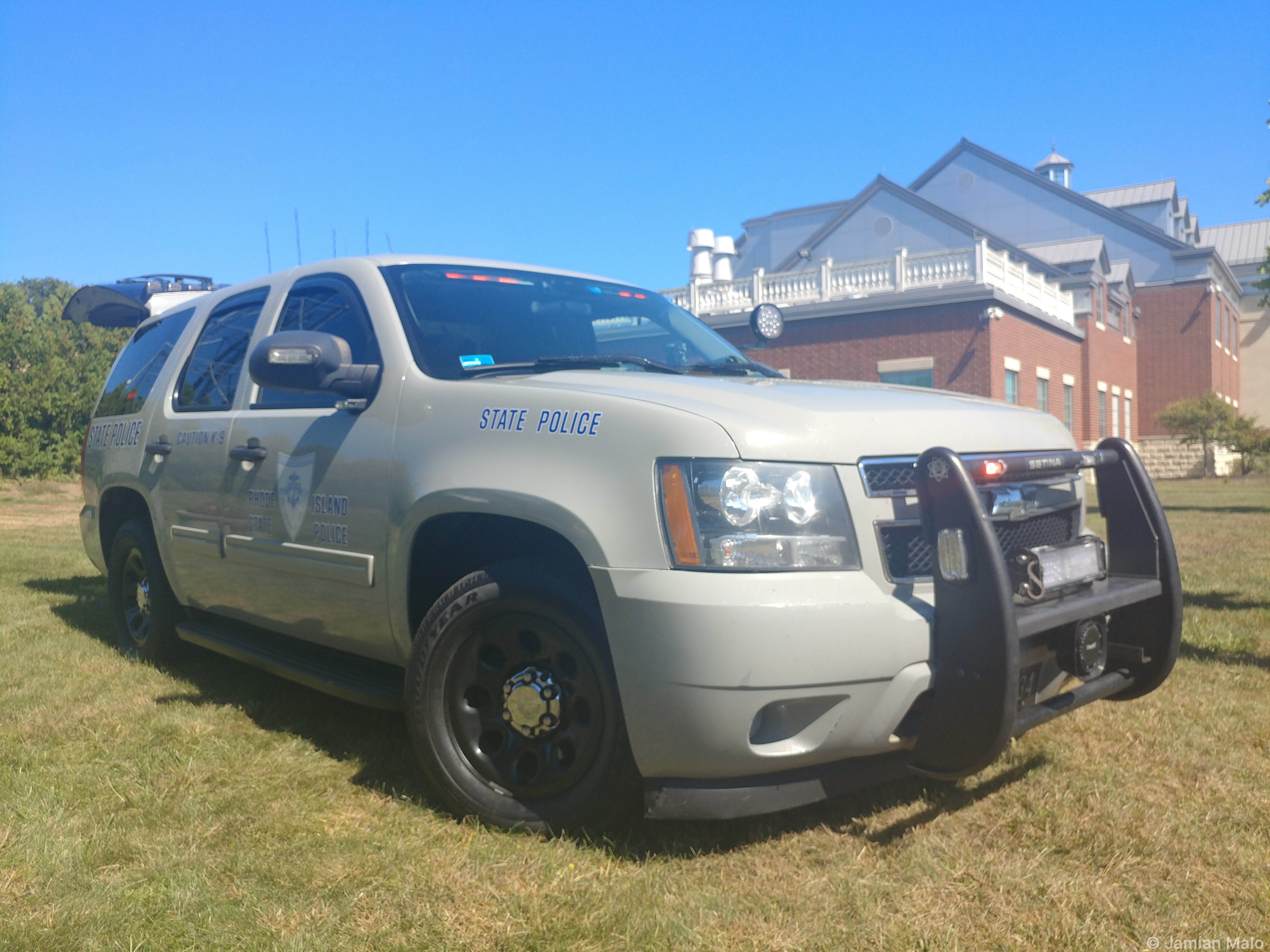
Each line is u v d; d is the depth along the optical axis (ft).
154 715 13.44
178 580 15.25
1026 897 8.34
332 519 11.52
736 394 9.56
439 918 8.00
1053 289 93.66
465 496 9.80
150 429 16.01
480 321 12.17
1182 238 148.25
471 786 9.84
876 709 8.63
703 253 112.16
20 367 71.77
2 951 7.43
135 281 28.07
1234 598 21.97
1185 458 124.36
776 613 8.20
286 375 11.12
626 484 8.83
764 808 8.63
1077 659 9.56
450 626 9.86
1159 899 8.29
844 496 8.82
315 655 12.92
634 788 9.02
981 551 8.46
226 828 9.71
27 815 9.89
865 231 109.91
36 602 22.48
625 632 8.61
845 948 7.60
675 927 7.84
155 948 7.54
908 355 77.87
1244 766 11.35
